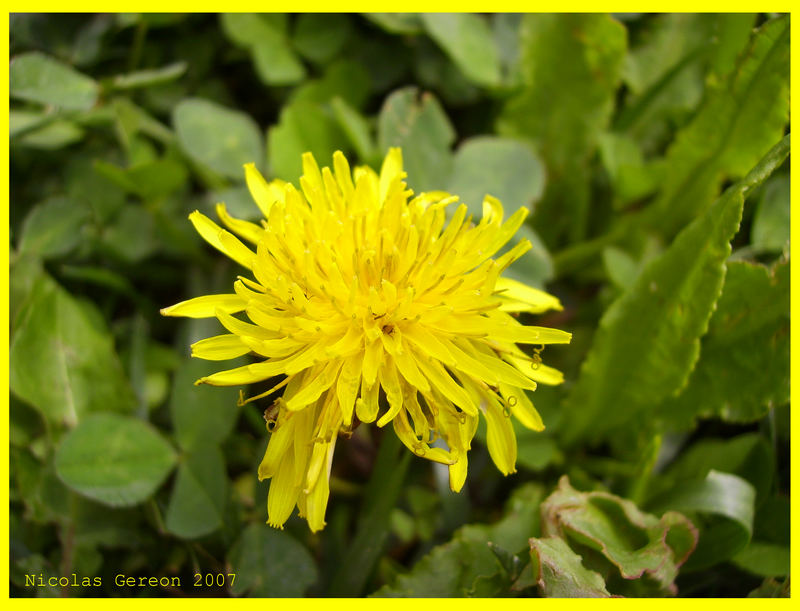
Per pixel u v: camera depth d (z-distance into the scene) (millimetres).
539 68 146
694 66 150
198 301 111
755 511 125
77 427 124
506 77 157
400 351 106
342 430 107
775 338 122
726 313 125
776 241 135
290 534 130
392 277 111
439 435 110
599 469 134
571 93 146
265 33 154
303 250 111
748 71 127
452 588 117
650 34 151
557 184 151
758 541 123
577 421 134
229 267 148
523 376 110
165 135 149
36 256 135
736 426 136
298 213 112
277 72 153
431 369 109
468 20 152
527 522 121
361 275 111
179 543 127
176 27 159
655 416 131
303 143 144
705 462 130
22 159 150
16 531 126
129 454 125
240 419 138
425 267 110
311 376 108
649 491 129
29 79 138
